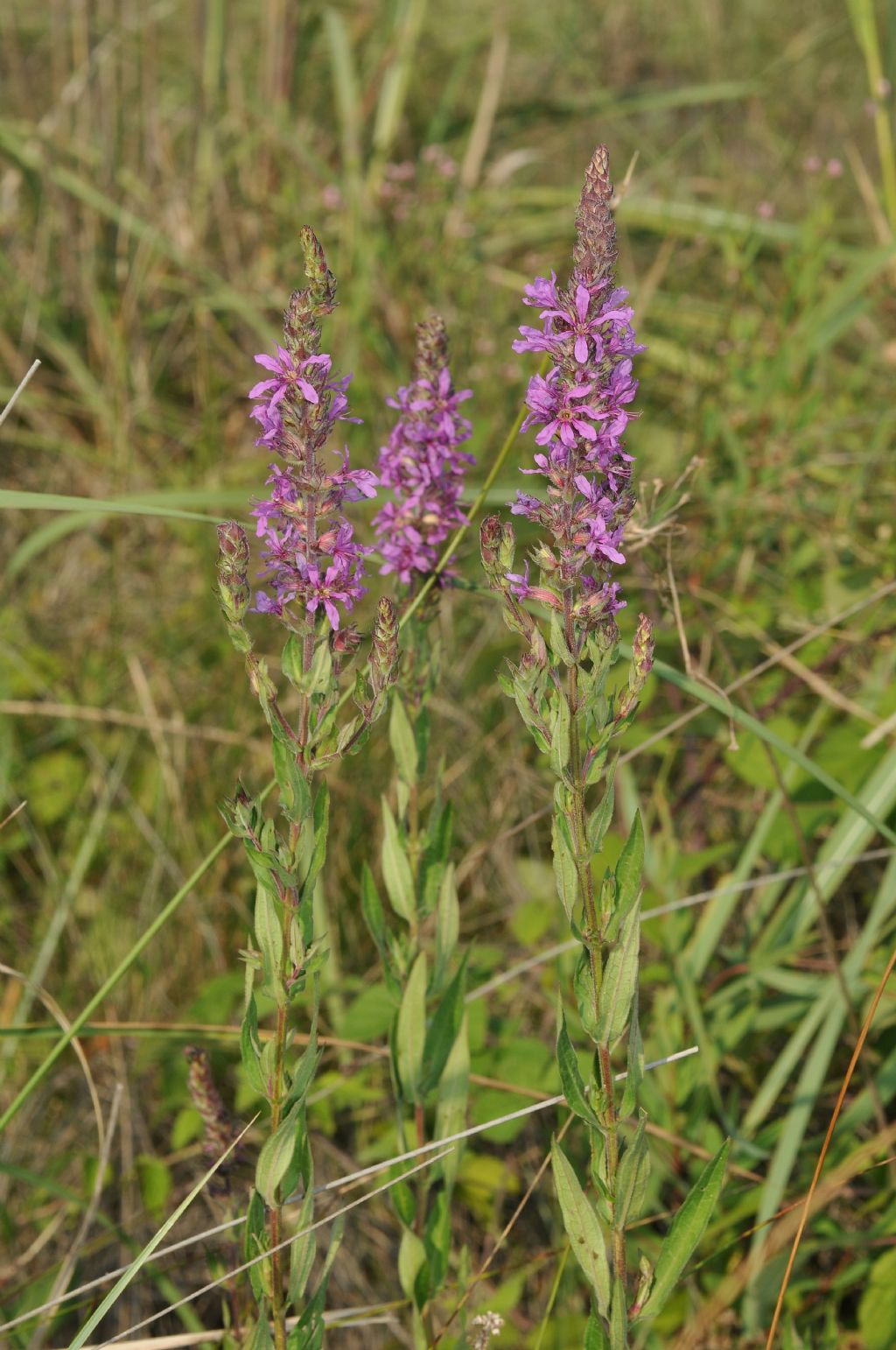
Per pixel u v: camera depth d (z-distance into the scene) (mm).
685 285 5133
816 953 3096
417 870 2141
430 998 2152
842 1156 2588
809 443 4105
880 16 5836
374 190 5234
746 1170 2613
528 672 1553
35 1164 3033
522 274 5191
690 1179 2633
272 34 5605
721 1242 2500
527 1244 2770
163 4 5551
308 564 1580
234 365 5070
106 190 5234
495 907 3486
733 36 7086
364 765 3551
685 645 2529
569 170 6289
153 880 3379
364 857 3449
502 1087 2637
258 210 5336
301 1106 1655
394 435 2025
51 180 4902
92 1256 2834
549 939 3297
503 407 4496
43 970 3170
